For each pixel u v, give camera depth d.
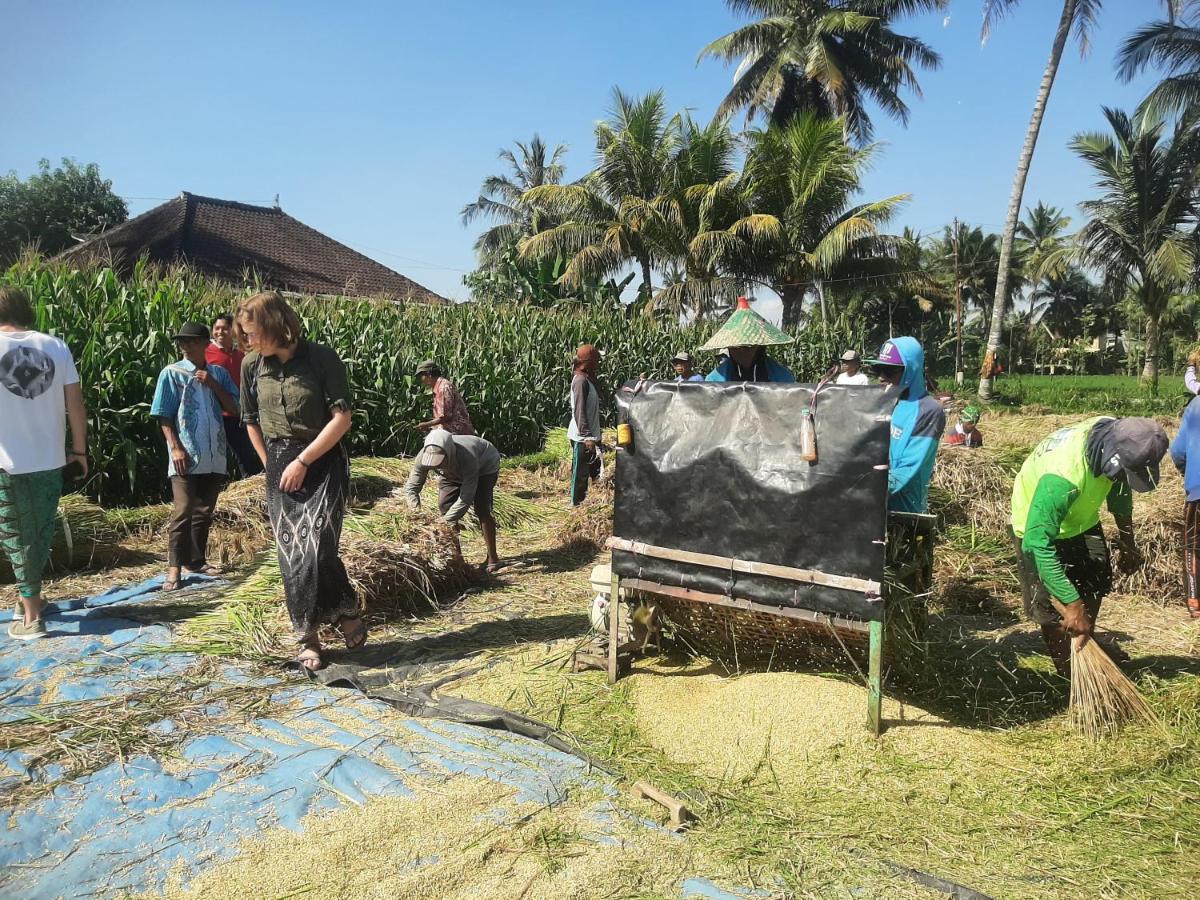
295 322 3.94
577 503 8.22
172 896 2.37
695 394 3.63
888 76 31.12
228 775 3.02
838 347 22.19
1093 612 3.97
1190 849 2.63
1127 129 26.70
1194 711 3.47
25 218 30.55
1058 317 62.06
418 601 5.26
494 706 3.62
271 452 4.04
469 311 13.69
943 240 53.88
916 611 3.93
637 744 3.35
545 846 2.62
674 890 2.43
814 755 3.19
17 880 2.42
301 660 4.06
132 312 8.24
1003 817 2.81
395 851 2.59
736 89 32.00
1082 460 3.39
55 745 3.19
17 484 4.23
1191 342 41.62
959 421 9.09
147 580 5.56
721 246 24.61
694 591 3.61
